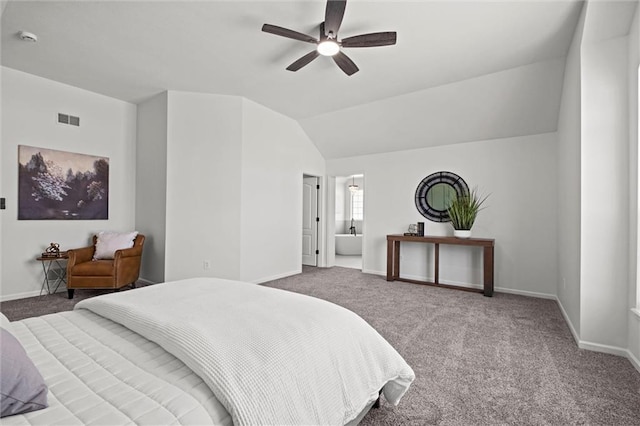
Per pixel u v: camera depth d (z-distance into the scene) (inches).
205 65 136.2
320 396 43.7
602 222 94.7
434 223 195.6
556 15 99.1
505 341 101.2
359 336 56.5
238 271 172.1
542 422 61.6
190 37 114.7
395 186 211.9
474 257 181.0
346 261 284.8
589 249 96.0
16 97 140.9
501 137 173.8
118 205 175.5
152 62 133.7
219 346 42.1
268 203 190.4
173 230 162.4
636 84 86.3
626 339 91.2
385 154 216.8
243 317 53.5
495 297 157.9
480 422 61.1
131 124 181.2
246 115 175.5
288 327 50.3
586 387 74.3
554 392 72.1
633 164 88.6
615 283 92.9
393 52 123.1
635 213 87.3
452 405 66.7
